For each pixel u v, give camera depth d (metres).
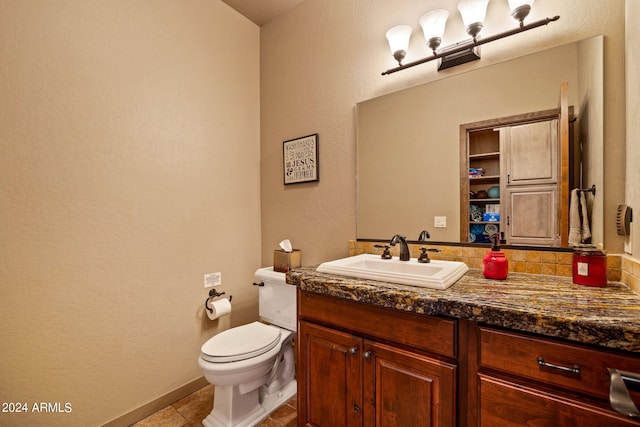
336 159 1.90
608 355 0.68
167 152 1.77
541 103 1.24
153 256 1.70
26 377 1.27
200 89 1.94
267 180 2.29
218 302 1.90
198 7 1.93
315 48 1.99
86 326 1.44
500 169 1.34
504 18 1.32
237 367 1.38
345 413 1.14
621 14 1.09
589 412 0.69
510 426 0.79
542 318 0.74
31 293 1.29
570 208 1.18
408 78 1.60
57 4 1.35
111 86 1.53
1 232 1.21
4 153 1.22
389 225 1.68
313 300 1.25
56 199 1.35
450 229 1.48
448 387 0.90
